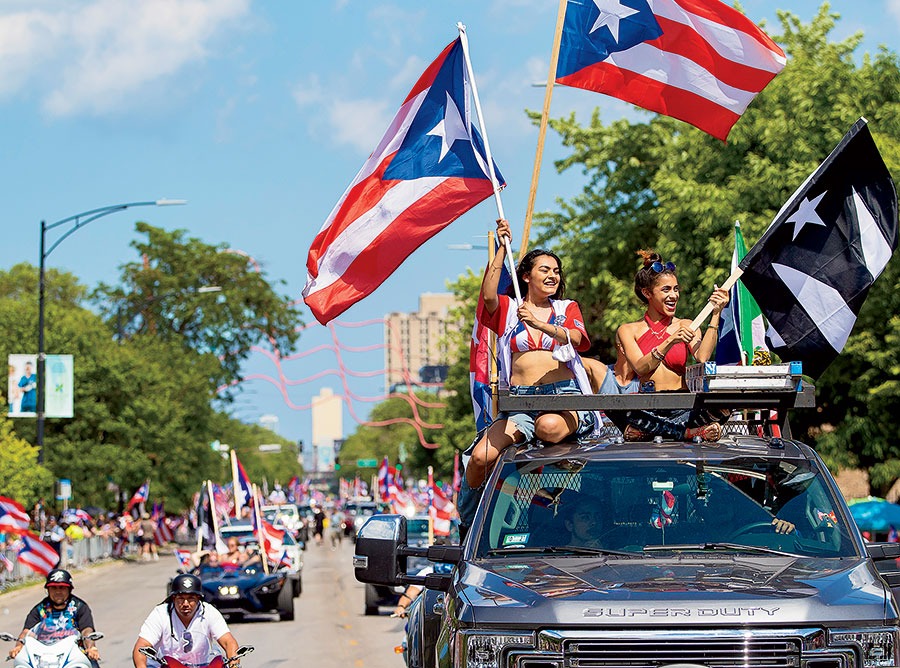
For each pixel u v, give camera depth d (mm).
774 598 7742
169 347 98062
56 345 74562
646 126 43344
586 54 15070
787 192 34156
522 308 10180
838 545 8859
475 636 7875
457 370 79000
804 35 40312
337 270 13906
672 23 14766
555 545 9039
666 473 9281
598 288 42594
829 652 7621
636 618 7660
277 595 33625
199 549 36281
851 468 35969
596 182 44500
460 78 13859
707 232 34938
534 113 46188
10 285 140000
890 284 32031
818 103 35094
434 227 13820
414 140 13914
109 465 74500
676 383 11258
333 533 96438
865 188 11977
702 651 7625
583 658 7684
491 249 13312
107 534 75438
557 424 9852
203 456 95938
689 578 8133
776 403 9625
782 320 12078
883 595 7938
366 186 13938
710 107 14992
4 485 53281
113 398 77500
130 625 33719
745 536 8953
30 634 16844
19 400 59594
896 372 31922
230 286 112688
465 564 8891
